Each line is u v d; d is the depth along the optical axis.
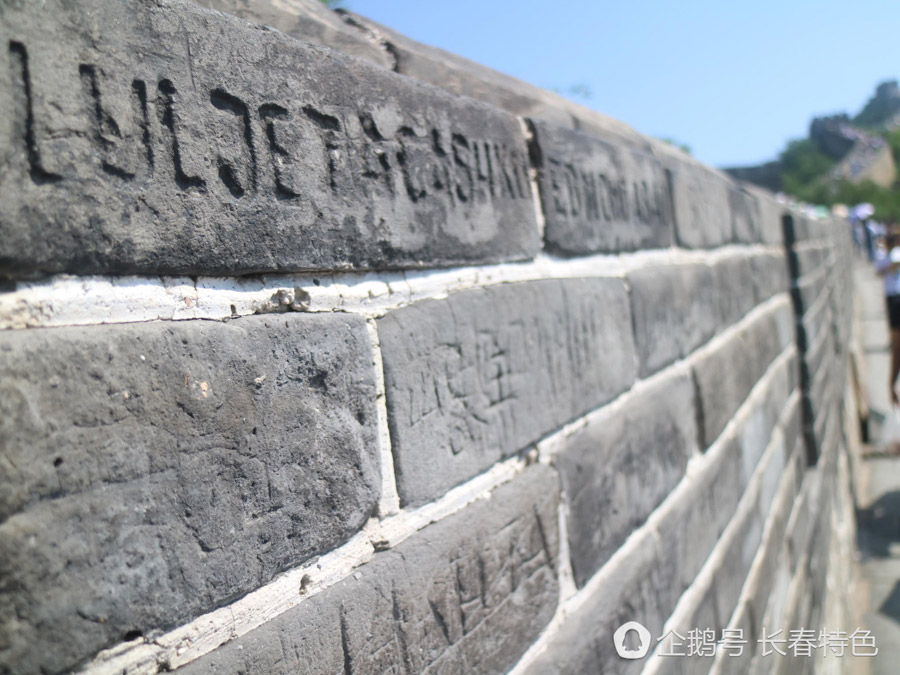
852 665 5.06
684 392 2.62
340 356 1.15
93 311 0.85
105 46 0.84
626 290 2.22
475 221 1.51
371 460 1.20
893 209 40.34
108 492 0.82
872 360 13.85
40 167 0.78
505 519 1.52
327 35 1.32
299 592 1.07
